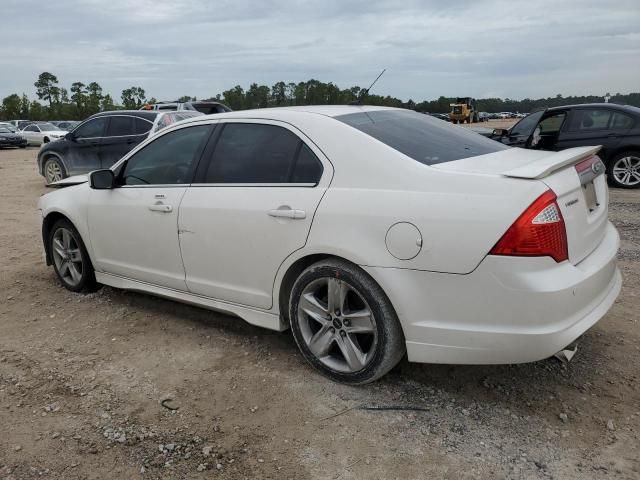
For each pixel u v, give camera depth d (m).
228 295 3.69
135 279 4.35
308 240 3.17
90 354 3.78
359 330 3.10
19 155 25.11
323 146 3.27
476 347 2.77
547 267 2.64
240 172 3.62
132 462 2.67
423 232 2.79
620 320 4.04
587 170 3.12
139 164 4.26
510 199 2.65
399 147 3.16
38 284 5.28
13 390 3.33
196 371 3.50
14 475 2.59
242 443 2.78
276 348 3.76
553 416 2.91
